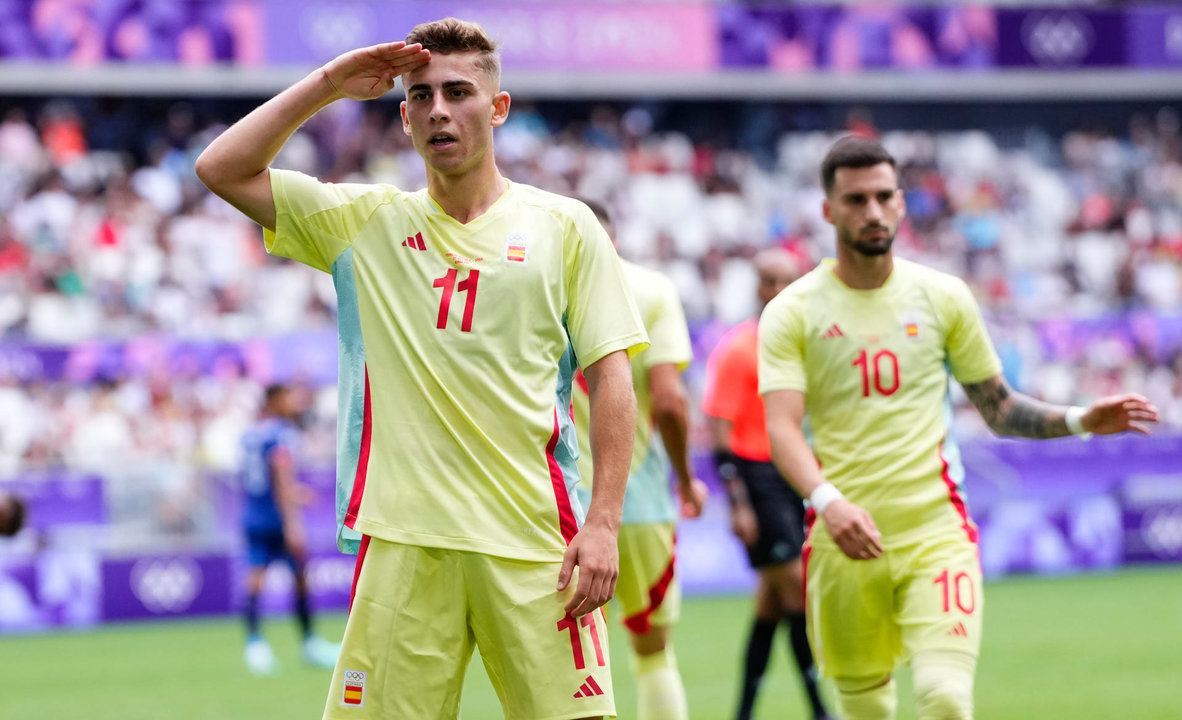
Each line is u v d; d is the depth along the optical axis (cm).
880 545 1670
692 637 4097
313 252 1330
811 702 2466
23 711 3045
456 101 1277
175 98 8106
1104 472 6106
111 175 7556
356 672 1271
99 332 6644
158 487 5197
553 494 1290
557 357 1312
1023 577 5697
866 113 9075
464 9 7638
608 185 8100
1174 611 4378
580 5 7806
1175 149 9238
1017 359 6812
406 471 1277
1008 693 2909
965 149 8969
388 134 8156
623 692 3025
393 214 1325
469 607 1278
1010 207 8612
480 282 1286
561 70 7788
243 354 6178
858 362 1795
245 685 3428
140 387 6088
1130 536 5994
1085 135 9225
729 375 2538
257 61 7319
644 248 7738
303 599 3822
